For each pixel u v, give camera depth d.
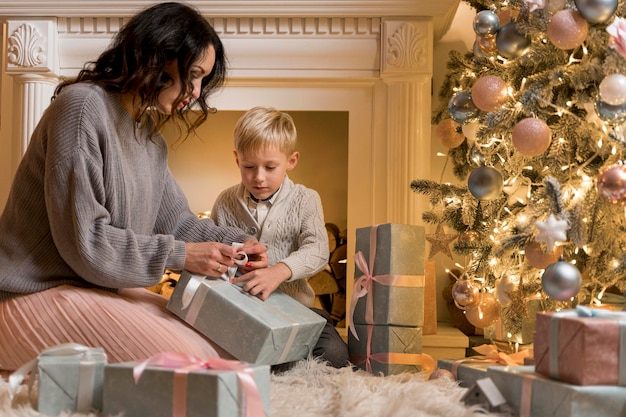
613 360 1.19
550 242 1.60
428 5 2.50
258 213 2.06
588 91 1.74
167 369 1.18
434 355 2.44
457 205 2.03
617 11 1.67
